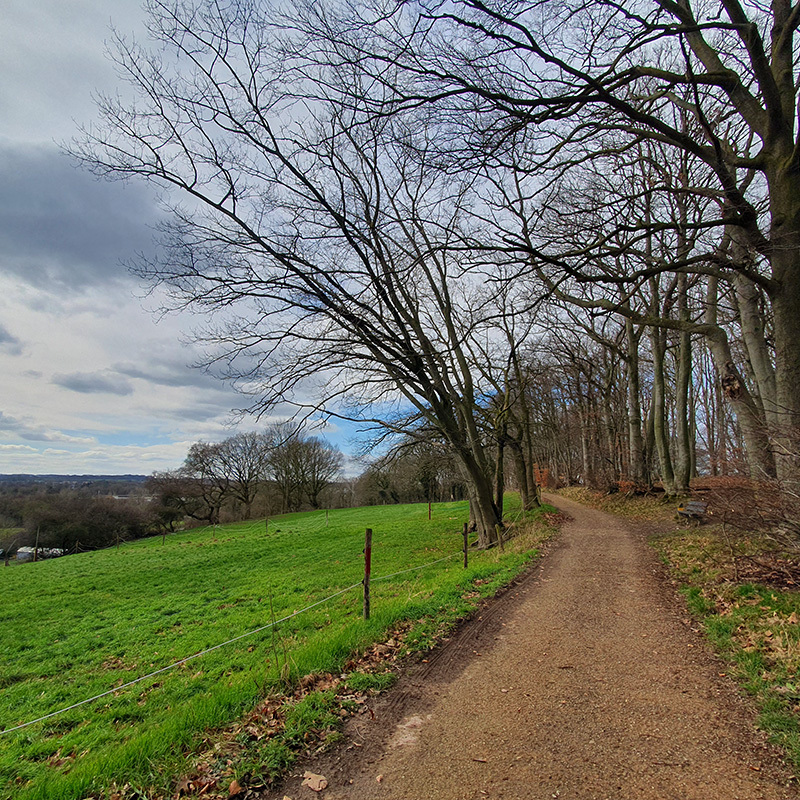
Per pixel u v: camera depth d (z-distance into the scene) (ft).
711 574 27.71
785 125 26.14
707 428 118.32
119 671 32.73
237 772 11.46
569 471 173.17
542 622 22.98
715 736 12.57
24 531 159.94
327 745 12.67
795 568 23.91
